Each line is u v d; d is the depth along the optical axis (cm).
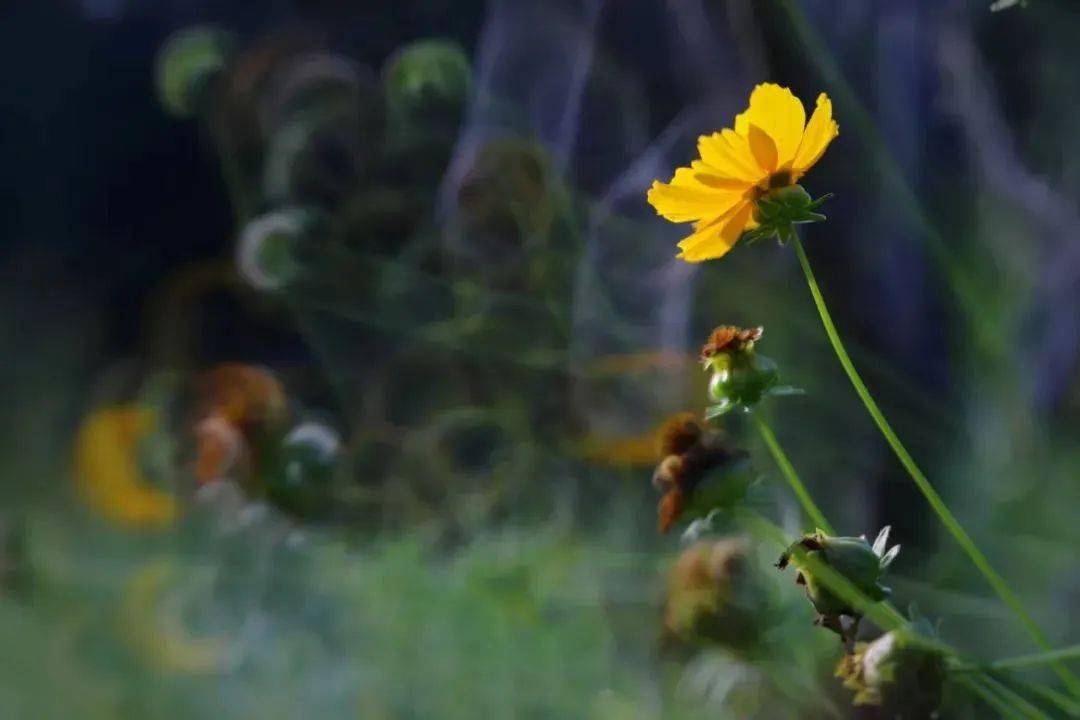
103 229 410
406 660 163
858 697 118
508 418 203
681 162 226
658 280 207
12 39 433
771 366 123
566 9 243
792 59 167
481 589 164
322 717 163
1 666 177
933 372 177
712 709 144
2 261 411
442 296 225
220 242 407
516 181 218
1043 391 216
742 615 135
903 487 173
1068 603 167
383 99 246
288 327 281
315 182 244
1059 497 188
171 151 410
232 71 250
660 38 228
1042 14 242
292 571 165
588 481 199
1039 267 228
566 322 207
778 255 188
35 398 338
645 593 160
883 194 173
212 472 154
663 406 203
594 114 238
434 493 196
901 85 181
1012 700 118
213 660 167
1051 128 242
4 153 427
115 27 421
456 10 291
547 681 160
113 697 169
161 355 322
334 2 307
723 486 125
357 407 222
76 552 220
